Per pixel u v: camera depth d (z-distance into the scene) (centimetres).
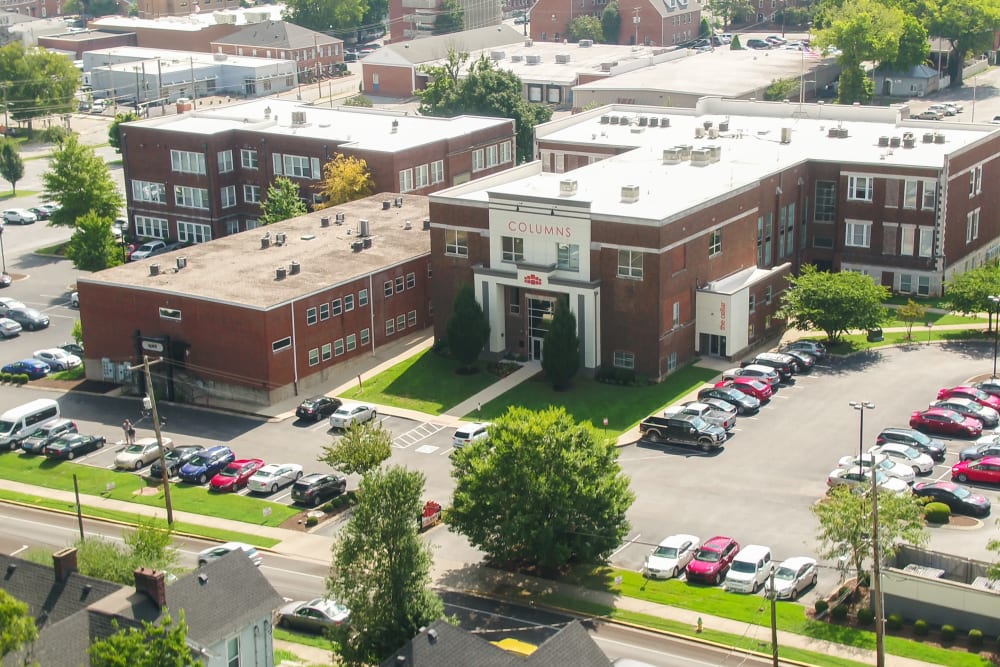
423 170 14875
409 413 10456
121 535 8512
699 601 7312
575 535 7519
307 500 8912
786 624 6994
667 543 7806
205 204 15450
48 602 6100
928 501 8181
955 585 6838
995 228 13738
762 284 11481
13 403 11212
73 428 10412
